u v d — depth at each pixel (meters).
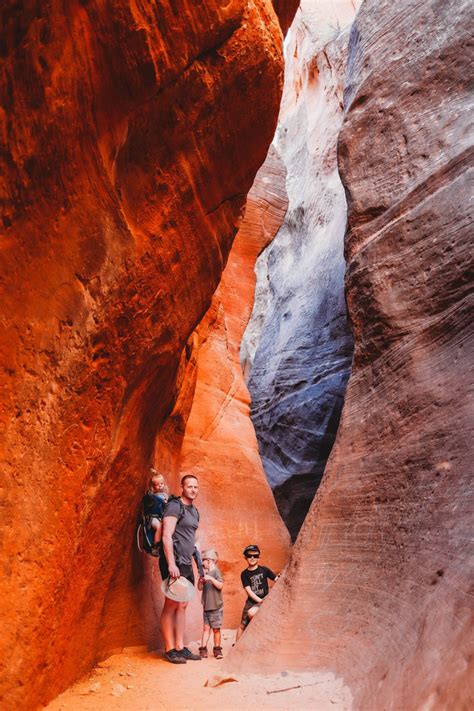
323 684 4.04
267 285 21.98
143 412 5.16
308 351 16.31
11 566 3.35
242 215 5.92
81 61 3.46
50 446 3.68
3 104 3.13
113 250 4.05
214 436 10.24
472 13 7.11
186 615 7.44
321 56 19.61
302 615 4.91
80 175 3.70
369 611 4.41
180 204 4.71
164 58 3.85
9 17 2.96
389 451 5.26
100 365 4.11
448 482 4.50
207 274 5.57
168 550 5.21
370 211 6.89
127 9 3.53
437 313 5.63
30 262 3.50
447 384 5.11
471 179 5.92
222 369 11.24
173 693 4.06
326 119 18.92
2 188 3.24
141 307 4.48
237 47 4.29
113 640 5.27
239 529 9.34
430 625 3.41
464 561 3.63
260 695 3.96
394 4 8.16
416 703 2.90
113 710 3.62
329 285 16.47
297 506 15.00
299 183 19.95
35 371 3.57
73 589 4.06
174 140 4.42
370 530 4.99
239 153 5.12
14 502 3.40
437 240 5.90
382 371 5.84
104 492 4.44
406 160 6.86
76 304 3.82
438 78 7.07
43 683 3.62
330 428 14.87
